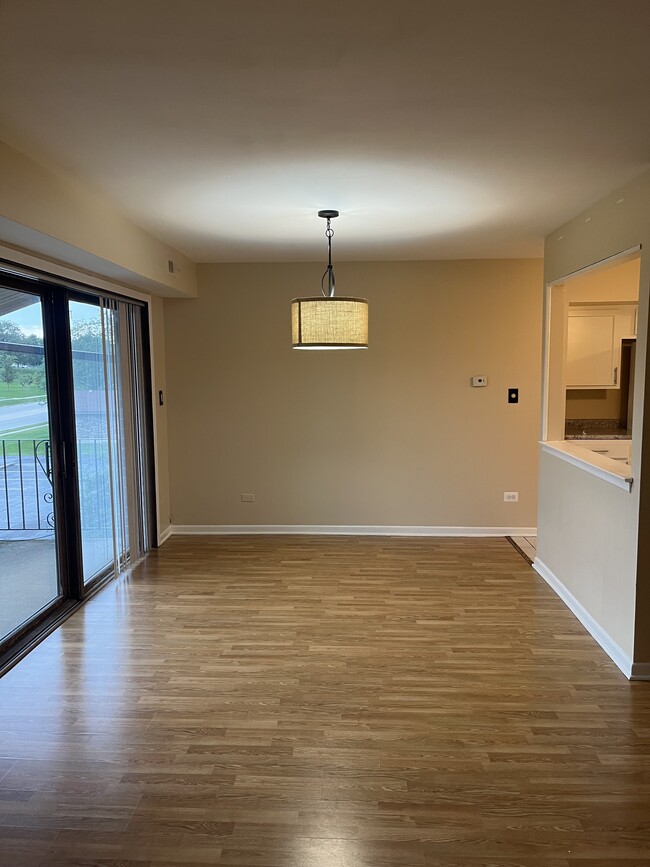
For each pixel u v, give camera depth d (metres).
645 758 2.58
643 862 2.04
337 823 2.21
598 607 3.67
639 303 3.11
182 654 3.50
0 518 3.41
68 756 2.58
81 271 3.93
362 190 3.32
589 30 1.70
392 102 2.19
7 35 1.70
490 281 5.62
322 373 5.79
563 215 3.93
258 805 2.30
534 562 4.99
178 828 2.19
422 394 5.77
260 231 4.35
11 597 3.57
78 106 2.19
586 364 5.64
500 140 2.58
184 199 3.46
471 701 3.01
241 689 3.12
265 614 4.07
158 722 2.84
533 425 5.76
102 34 1.70
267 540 5.76
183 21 1.64
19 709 2.94
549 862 2.04
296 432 5.88
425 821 2.22
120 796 2.35
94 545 4.54
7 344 3.44
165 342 5.82
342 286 5.69
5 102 2.15
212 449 5.91
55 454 4.02
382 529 5.91
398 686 3.15
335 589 4.51
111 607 4.19
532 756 2.59
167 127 2.39
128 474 4.94
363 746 2.66
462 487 5.86
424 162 2.86
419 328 5.70
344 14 1.62
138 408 5.15
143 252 4.26
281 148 2.65
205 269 5.74
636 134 2.52
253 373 5.82
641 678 3.21
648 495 3.11
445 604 4.23
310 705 2.98
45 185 2.85
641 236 3.06
